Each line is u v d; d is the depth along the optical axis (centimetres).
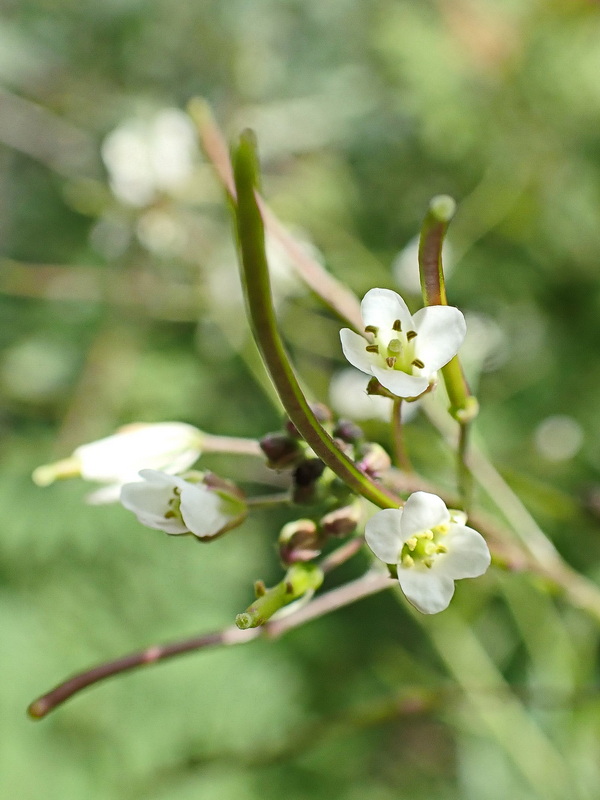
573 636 13
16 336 19
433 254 8
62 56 22
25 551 18
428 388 8
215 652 19
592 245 18
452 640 13
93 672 9
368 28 22
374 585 9
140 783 17
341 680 20
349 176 20
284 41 23
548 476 17
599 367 18
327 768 19
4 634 17
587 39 18
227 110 22
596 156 19
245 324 14
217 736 18
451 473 12
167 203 17
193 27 22
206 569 19
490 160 19
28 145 22
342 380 14
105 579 18
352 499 9
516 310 18
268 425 19
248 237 7
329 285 10
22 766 17
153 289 18
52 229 21
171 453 9
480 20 18
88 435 17
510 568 10
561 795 12
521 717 13
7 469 18
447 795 19
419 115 19
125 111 21
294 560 9
